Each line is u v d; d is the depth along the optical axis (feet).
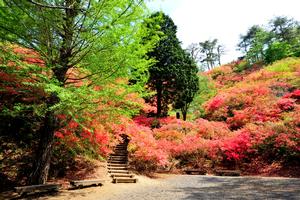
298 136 40.91
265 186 26.96
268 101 67.31
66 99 18.80
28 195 22.94
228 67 143.95
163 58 68.39
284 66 97.19
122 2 19.80
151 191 26.30
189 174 43.14
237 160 44.91
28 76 20.48
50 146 23.82
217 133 57.26
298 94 64.85
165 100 73.41
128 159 43.45
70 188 26.68
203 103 87.35
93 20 20.62
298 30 150.10
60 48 22.59
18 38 20.57
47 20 20.12
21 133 30.83
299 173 35.73
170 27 73.67
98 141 30.01
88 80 23.80
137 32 20.79
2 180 26.17
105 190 26.61
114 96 22.22
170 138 55.47
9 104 28.07
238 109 70.44
